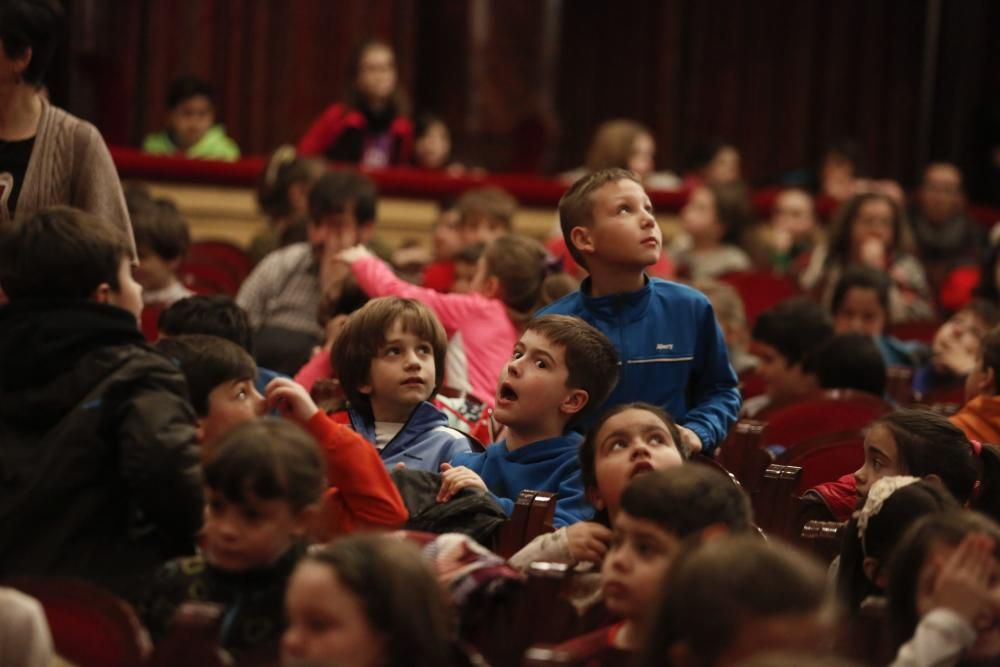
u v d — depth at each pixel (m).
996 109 22.34
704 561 3.20
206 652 3.55
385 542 3.59
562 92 21.78
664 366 6.07
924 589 3.90
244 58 18.69
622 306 6.06
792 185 18.66
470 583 4.14
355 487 4.92
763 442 6.74
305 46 18.97
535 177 17.17
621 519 3.98
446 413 6.52
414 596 3.52
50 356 4.46
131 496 4.49
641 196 6.00
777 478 5.80
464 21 20.12
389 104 15.12
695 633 3.15
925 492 4.53
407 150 15.33
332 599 3.48
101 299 4.62
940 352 9.45
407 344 5.75
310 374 7.21
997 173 21.94
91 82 16.73
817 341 8.36
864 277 10.17
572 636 4.31
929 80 22.38
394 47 19.42
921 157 22.55
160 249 8.74
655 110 21.77
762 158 22.16
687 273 13.73
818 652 3.17
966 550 3.86
